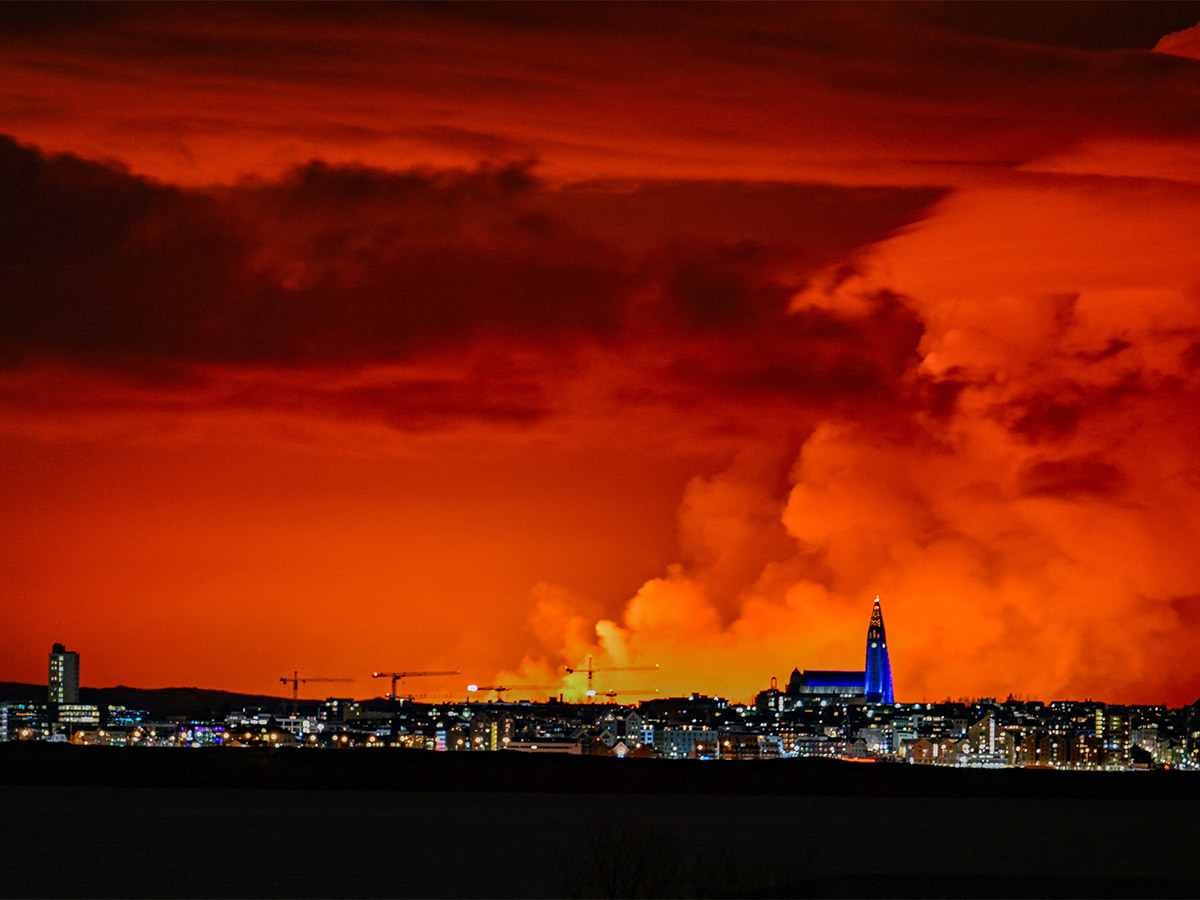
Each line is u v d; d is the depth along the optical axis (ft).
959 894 158.10
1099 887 165.89
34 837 212.64
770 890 142.82
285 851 198.29
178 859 188.96
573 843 209.36
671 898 134.00
